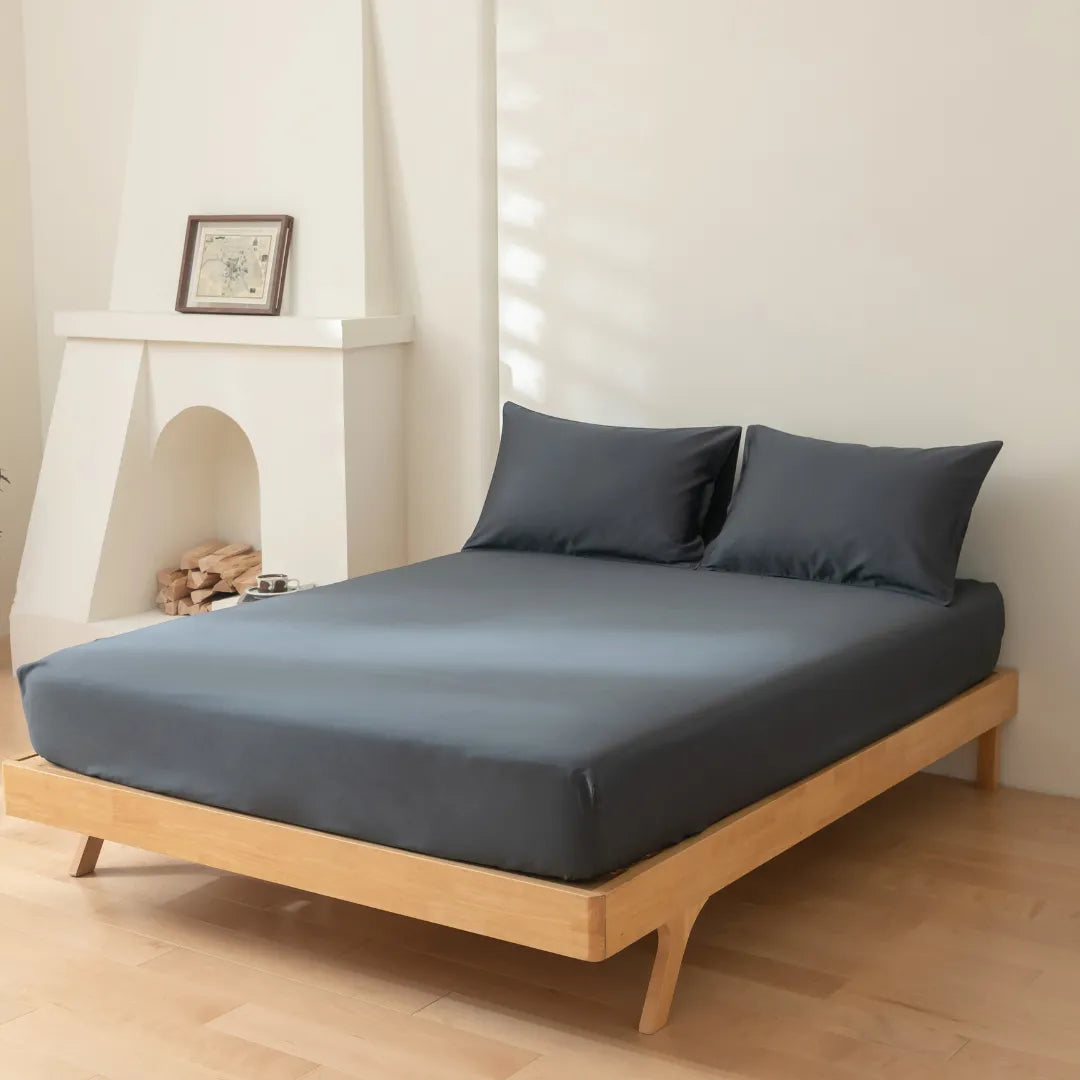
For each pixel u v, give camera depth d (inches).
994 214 156.7
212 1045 104.8
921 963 118.5
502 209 187.5
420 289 193.8
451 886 105.1
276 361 190.4
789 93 166.6
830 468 156.9
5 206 222.1
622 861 102.7
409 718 109.5
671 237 176.4
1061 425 156.1
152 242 207.5
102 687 123.8
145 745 121.4
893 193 162.1
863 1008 110.7
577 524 168.4
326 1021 108.4
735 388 174.9
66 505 205.2
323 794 111.3
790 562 156.1
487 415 191.6
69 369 207.0
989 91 155.3
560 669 120.5
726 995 112.8
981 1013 110.0
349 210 191.6
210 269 200.5
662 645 128.2
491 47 185.5
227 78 200.2
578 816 99.8
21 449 227.5
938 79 157.9
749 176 170.2
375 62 191.6
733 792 113.4
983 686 153.8
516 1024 108.0
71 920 126.4
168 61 204.8
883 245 163.5
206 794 118.2
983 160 156.6
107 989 113.5
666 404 179.8
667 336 178.4
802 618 138.4
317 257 194.2
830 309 167.5
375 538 193.2
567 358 185.6
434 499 196.4
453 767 104.5
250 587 199.3
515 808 102.0
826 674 124.8
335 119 192.1
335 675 120.6
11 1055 103.3
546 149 183.0
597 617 139.2
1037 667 160.6
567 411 186.7
